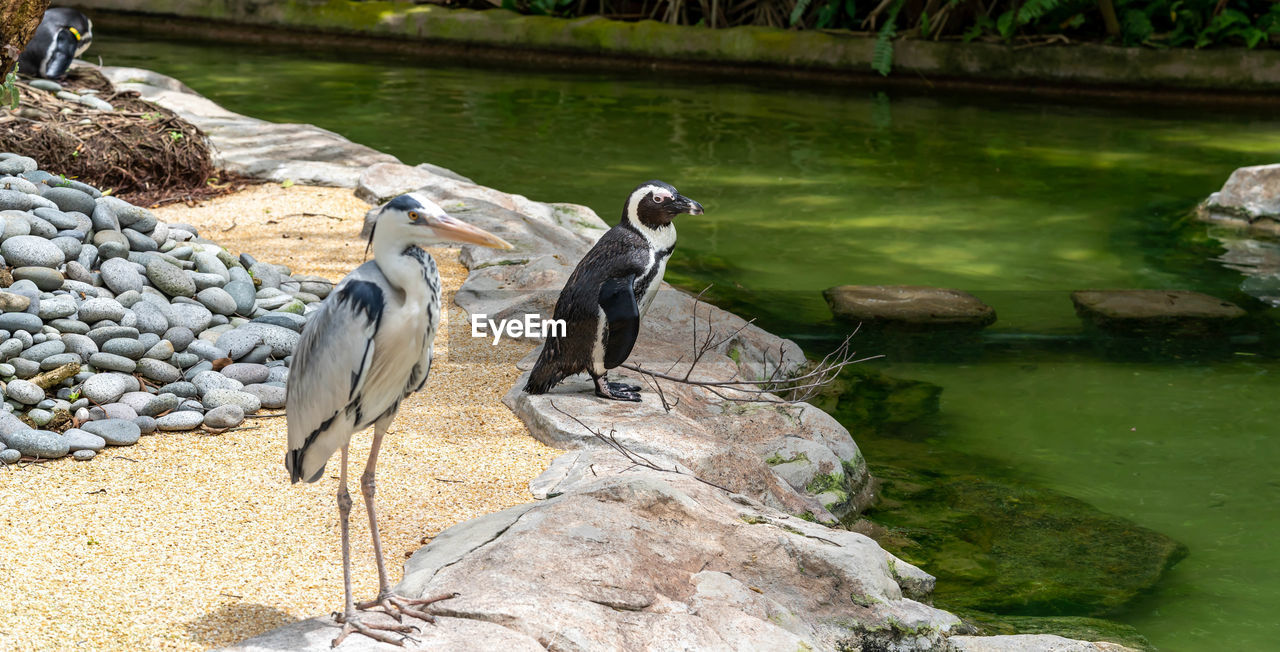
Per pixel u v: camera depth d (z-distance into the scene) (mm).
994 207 11211
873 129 14539
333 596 4074
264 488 4887
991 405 6828
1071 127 14875
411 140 13000
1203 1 17078
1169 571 5066
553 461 5258
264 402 5738
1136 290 8859
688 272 9109
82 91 9922
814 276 9133
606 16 19812
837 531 4781
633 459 5121
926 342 7801
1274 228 10531
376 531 3756
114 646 3662
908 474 5961
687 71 18344
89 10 21031
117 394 5551
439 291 3594
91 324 5895
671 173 12055
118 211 6742
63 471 4922
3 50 7137
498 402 6012
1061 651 4227
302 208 9312
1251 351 7695
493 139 13258
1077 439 6387
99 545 4309
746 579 4316
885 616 4285
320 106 14672
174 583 4078
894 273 9227
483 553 4094
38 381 5434
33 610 3826
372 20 19484
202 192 9586
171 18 20531
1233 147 13789
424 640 3520
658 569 4141
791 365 7109
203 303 6461
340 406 3521
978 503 5656
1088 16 18469
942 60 17375
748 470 5285
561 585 3885
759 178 12070
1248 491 5809
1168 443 6348
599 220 9820
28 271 5914
